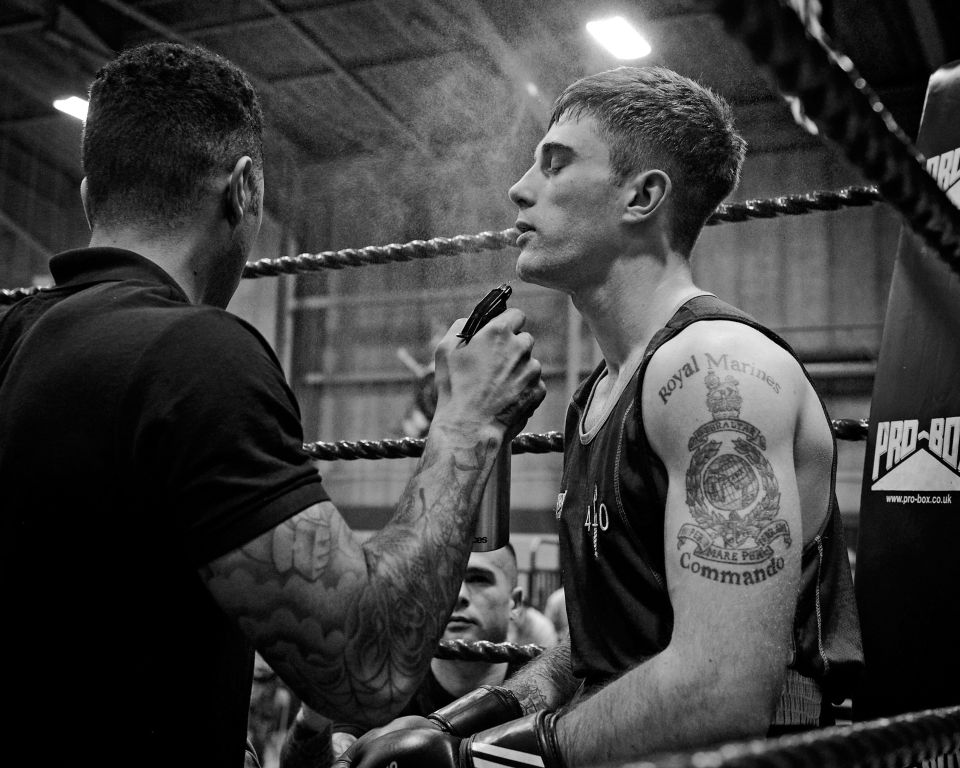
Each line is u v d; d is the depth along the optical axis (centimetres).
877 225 814
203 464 79
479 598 238
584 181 113
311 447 169
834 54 54
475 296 929
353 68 802
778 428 95
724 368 96
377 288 973
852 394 809
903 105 691
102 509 81
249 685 95
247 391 82
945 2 588
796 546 93
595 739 92
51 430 83
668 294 112
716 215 156
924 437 127
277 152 923
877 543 130
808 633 102
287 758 177
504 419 102
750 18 46
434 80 806
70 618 81
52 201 1060
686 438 95
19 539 82
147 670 82
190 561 82
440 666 239
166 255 96
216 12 752
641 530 101
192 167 97
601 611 107
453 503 94
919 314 133
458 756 106
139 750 82
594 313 116
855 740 57
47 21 765
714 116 116
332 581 81
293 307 995
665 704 88
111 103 98
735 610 89
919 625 123
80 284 93
